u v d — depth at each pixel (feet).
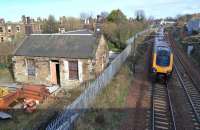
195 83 75.51
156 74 78.48
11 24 192.85
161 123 48.19
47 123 45.39
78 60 73.46
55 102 59.88
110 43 156.04
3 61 103.14
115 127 45.27
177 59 122.83
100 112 49.26
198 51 121.80
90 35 81.15
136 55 120.06
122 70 87.76
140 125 47.11
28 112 53.36
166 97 63.00
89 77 73.72
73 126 41.55
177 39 217.56
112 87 65.67
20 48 82.69
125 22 194.80
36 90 60.34
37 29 211.82
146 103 58.34
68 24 217.15
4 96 57.47
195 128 46.52
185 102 59.77
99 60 79.92
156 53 79.00
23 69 81.51
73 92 67.15
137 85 73.15
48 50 78.69
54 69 78.38
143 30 246.06
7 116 50.21
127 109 54.19
